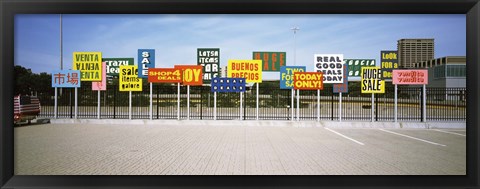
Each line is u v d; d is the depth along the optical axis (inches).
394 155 335.0
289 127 616.1
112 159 304.7
